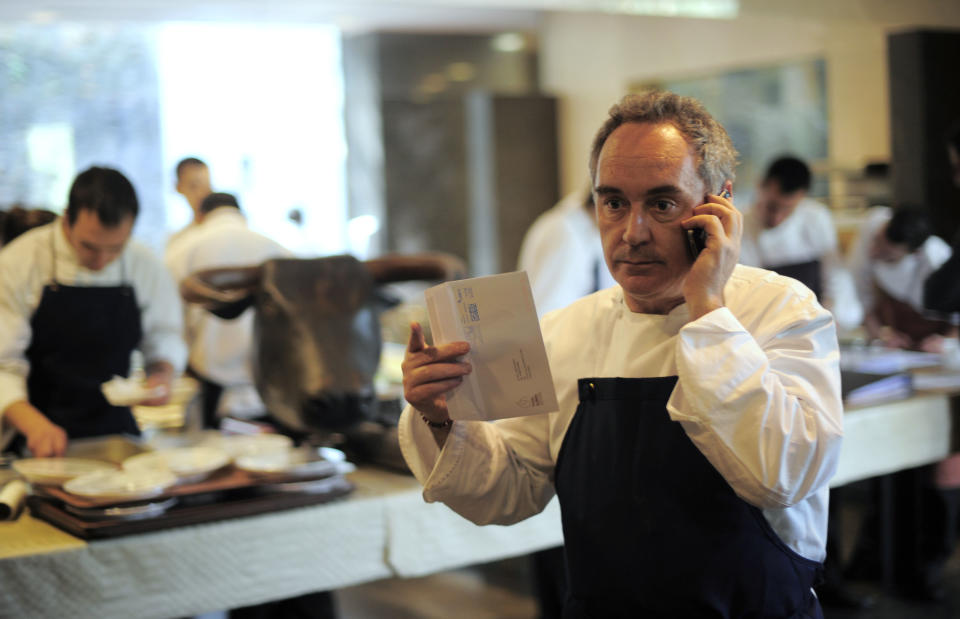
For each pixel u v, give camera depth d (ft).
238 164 31.01
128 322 8.89
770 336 4.31
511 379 4.40
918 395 10.75
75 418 8.79
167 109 30.12
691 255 4.29
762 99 27.86
